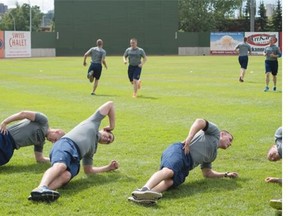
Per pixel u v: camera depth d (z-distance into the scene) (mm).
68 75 28844
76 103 16172
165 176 6680
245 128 11734
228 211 6133
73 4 63031
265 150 9500
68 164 6832
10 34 55875
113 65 39344
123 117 13281
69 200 6477
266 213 6062
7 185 7156
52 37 62719
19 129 8039
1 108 14984
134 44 17922
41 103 16172
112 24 63562
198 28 89062
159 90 20422
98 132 7594
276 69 20188
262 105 15719
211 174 7531
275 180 7348
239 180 7484
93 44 63719
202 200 6539
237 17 94375
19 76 28062
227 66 38438
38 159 8461
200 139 7188
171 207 6258
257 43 61656
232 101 16734
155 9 64062
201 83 23734
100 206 6266
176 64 41625
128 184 7230
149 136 10758
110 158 8859
